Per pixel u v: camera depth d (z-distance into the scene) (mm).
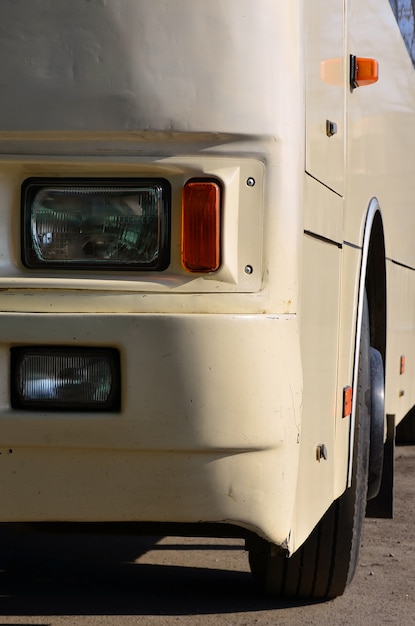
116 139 3621
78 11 3617
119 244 3639
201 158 3615
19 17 3635
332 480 4500
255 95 3617
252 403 3543
